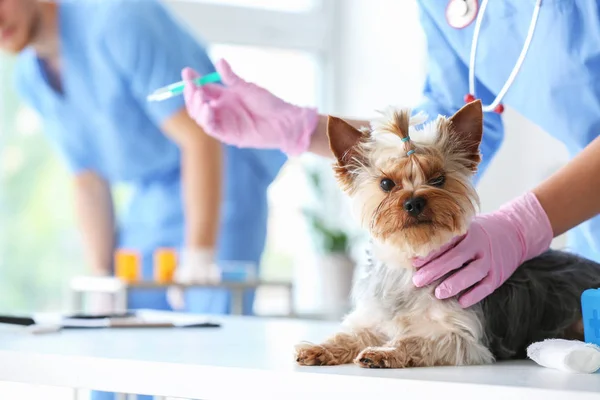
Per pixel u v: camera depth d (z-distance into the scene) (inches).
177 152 160.9
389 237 60.0
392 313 61.0
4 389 109.3
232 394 50.9
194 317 92.9
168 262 152.2
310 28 251.0
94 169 170.1
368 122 73.3
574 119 74.6
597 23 69.7
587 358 50.1
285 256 243.9
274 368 50.9
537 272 66.0
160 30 148.5
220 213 153.0
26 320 82.0
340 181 63.9
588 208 64.6
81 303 161.2
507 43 73.8
